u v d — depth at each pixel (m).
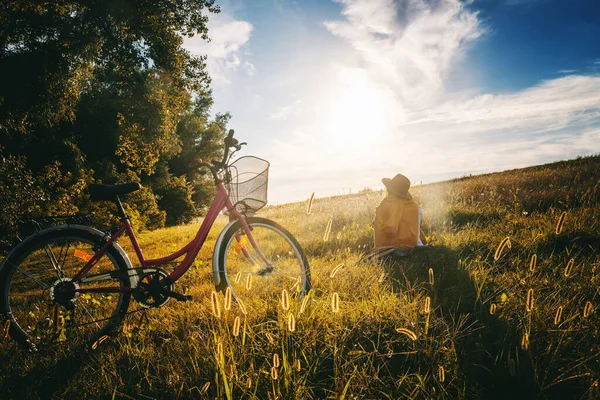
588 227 4.37
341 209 9.72
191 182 43.56
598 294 2.77
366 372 2.12
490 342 2.36
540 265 3.44
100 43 18.16
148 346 2.67
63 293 2.89
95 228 3.09
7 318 2.83
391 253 4.42
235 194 3.18
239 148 3.27
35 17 16.86
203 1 17.45
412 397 1.84
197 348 2.46
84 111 30.77
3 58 16.81
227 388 1.74
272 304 3.05
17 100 17.19
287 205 18.98
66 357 2.64
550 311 2.42
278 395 1.88
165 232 14.12
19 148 21.30
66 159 26.70
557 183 8.91
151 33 17.50
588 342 2.16
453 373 2.02
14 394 2.29
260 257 3.33
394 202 4.78
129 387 2.19
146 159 20.89
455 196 9.19
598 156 15.11
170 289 3.06
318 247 5.86
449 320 2.65
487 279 3.24
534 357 2.08
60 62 17.52
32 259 3.02
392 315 2.66
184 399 2.07
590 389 1.73
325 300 3.11
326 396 1.98
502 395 1.92
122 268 3.01
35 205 11.59
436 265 3.93
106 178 28.88
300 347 2.34
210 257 6.26
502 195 8.41
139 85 18.98
